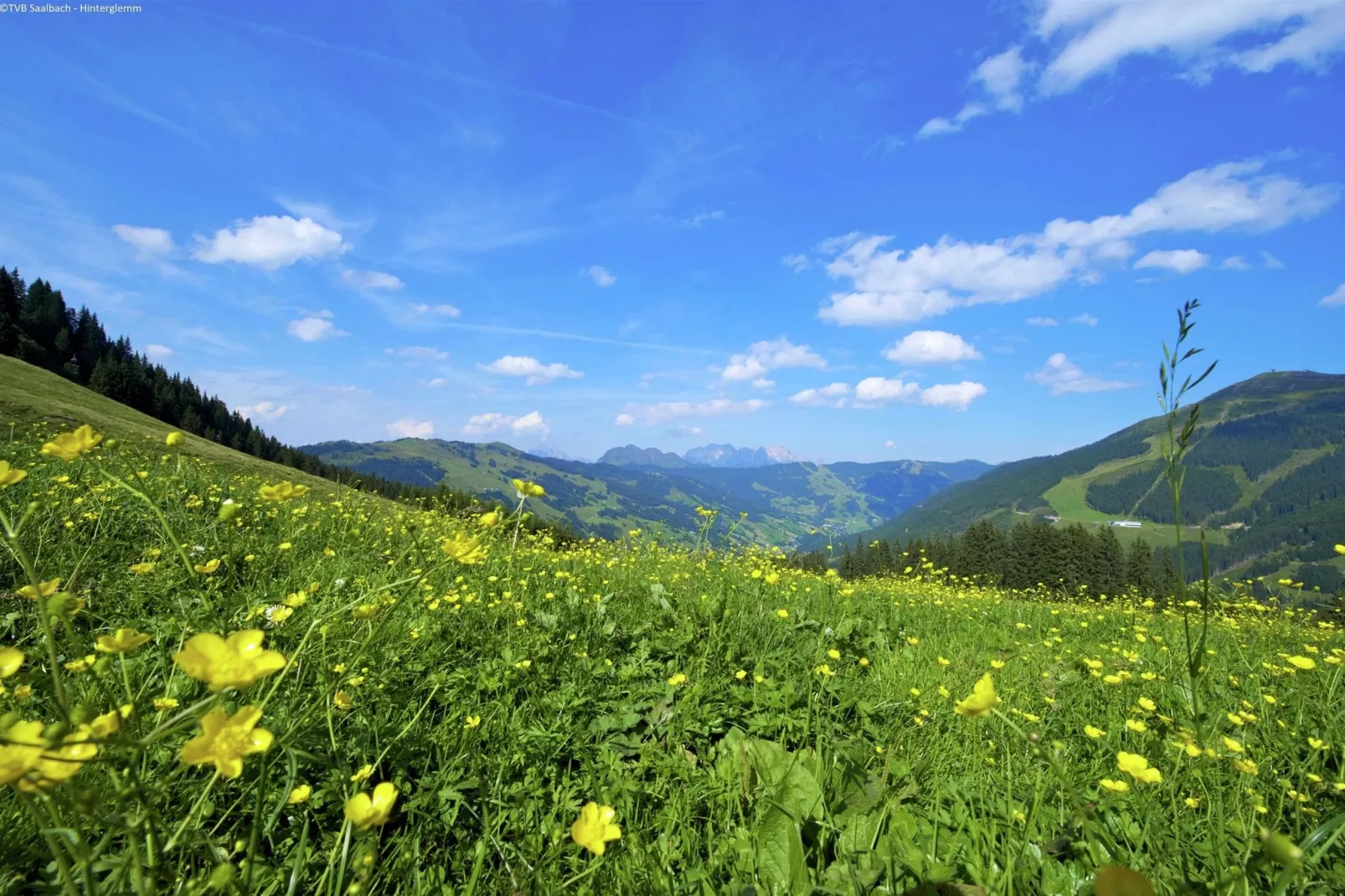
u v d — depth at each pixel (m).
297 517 7.02
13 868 1.76
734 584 6.91
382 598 3.20
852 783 2.64
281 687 2.74
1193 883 1.86
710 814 2.48
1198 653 1.67
